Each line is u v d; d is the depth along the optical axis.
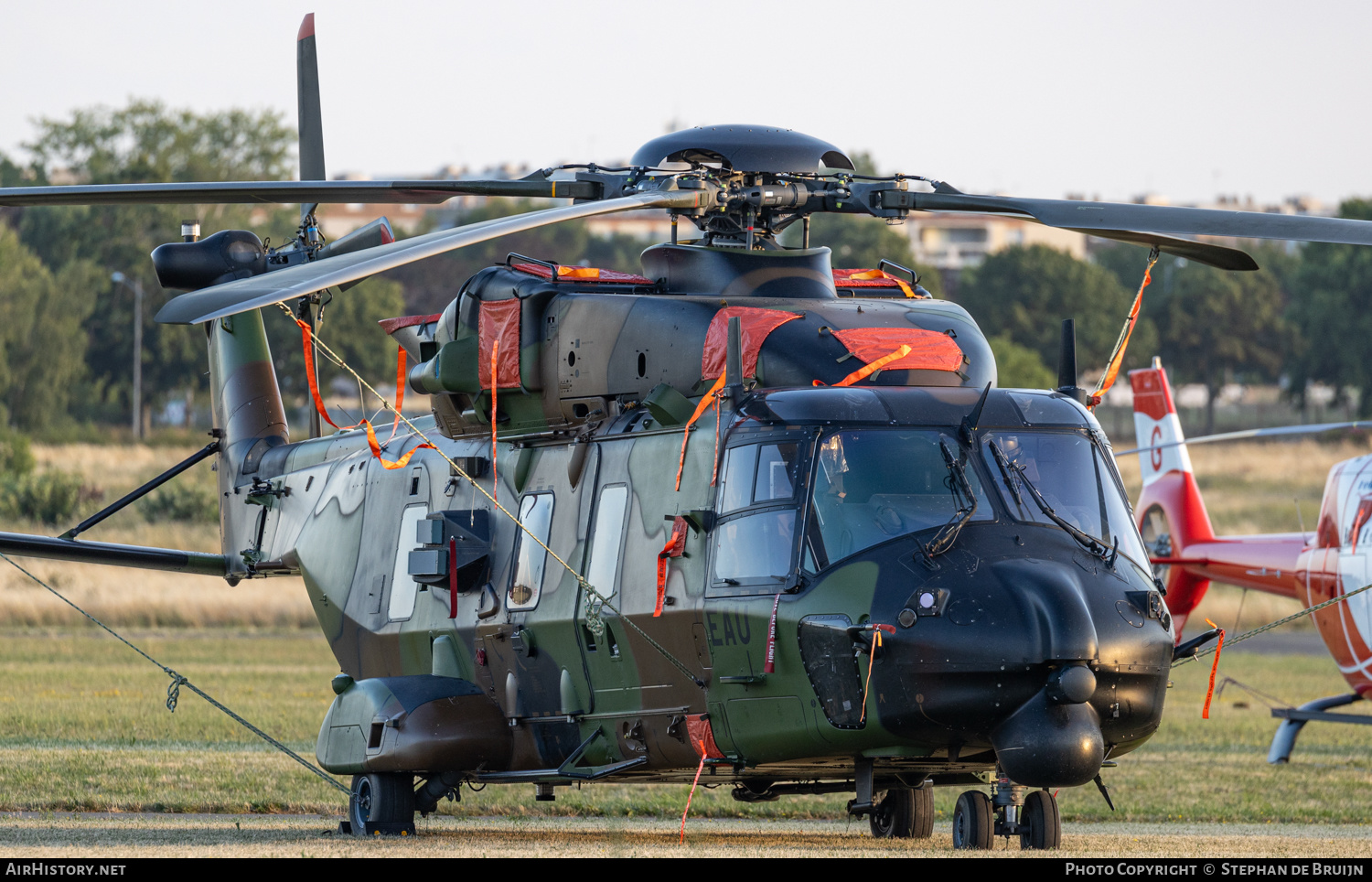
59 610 157.50
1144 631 36.47
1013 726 35.16
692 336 41.28
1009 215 42.97
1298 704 106.00
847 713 35.94
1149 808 56.91
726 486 38.78
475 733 44.72
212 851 37.34
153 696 94.06
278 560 57.53
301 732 77.38
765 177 44.06
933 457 37.88
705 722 39.03
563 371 44.03
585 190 43.69
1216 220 38.97
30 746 69.12
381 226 50.44
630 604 40.78
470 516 46.91
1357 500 77.25
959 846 39.78
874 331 41.03
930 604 35.31
